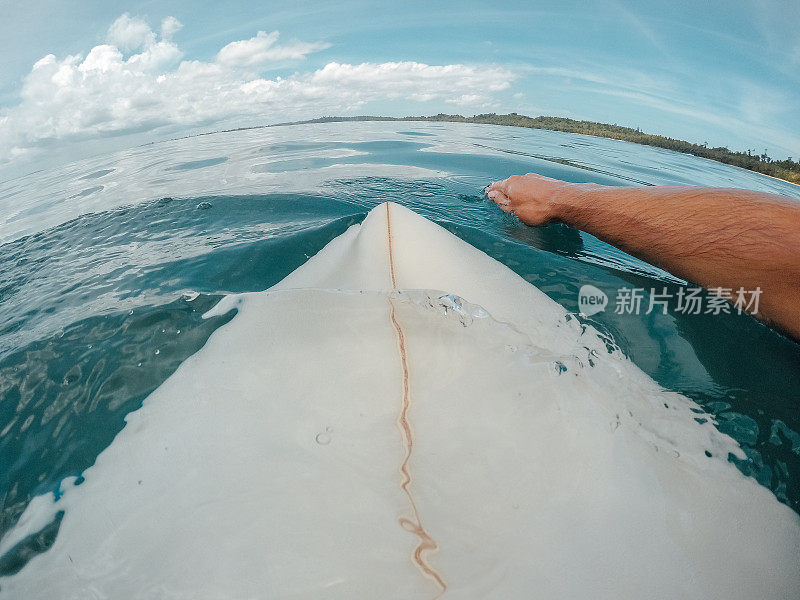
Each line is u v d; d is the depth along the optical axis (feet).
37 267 7.36
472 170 15.88
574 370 3.80
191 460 2.84
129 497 2.69
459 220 8.38
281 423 3.08
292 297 4.60
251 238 7.82
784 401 3.79
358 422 3.07
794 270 4.10
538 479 2.67
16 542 2.59
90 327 4.95
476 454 2.84
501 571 2.15
